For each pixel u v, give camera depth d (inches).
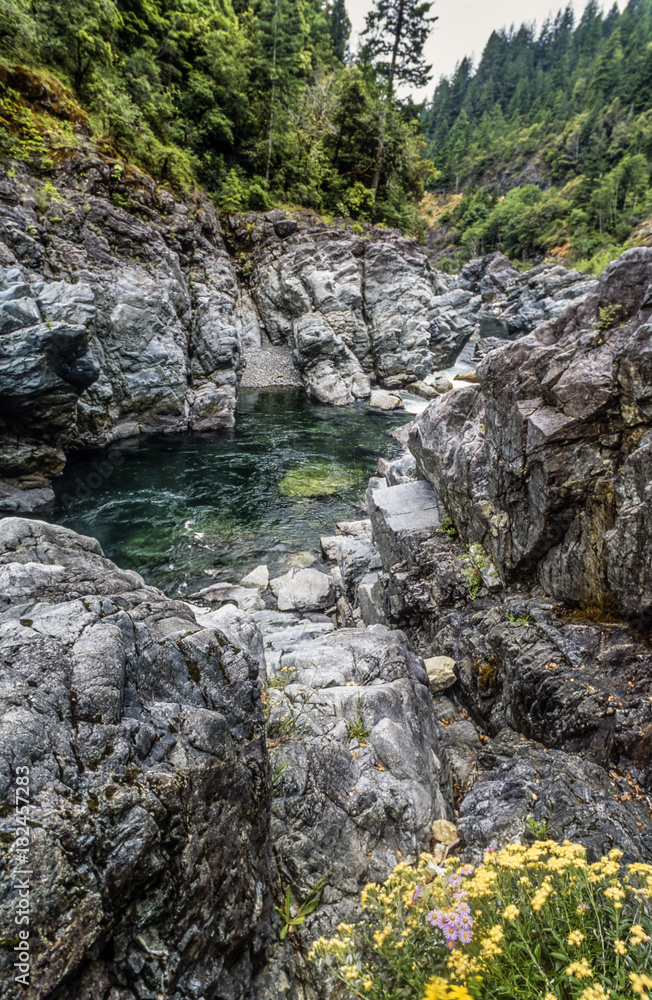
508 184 3934.5
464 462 293.7
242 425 813.9
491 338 1401.3
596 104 3489.2
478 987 73.8
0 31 661.3
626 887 84.6
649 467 185.6
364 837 130.1
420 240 1596.9
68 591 118.3
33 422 524.4
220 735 97.7
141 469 625.9
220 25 1096.8
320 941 87.6
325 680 189.3
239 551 464.4
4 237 577.3
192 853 82.1
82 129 722.8
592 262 2322.8
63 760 74.0
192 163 1006.4
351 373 1036.5
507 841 133.8
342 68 1476.4
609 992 66.1
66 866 65.3
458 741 218.2
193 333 846.5
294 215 1155.3
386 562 356.5
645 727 159.2
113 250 707.4
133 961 70.1
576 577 227.3
